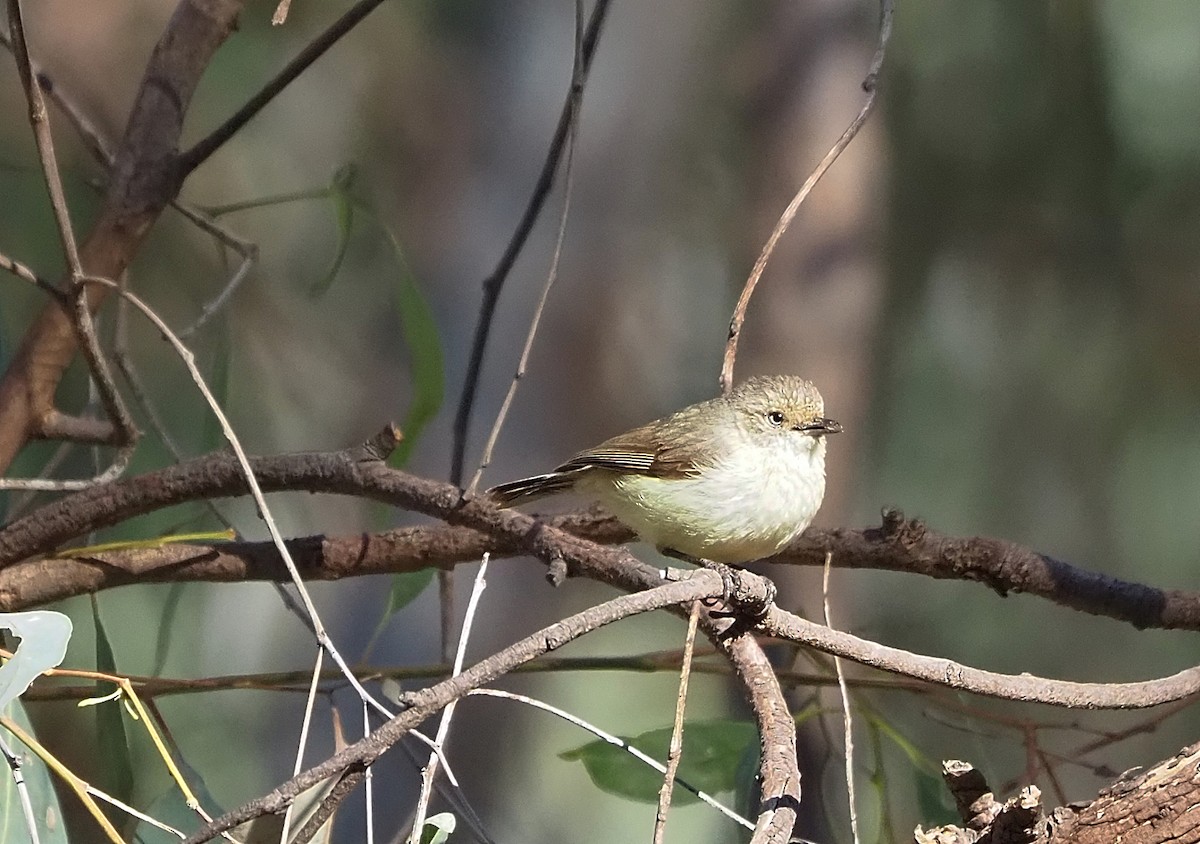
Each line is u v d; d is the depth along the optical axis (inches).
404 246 548.7
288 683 285.6
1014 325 496.4
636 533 338.3
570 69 568.7
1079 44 462.0
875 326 457.7
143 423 406.0
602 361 567.8
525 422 561.9
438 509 255.0
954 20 467.8
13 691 198.8
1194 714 482.9
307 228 525.7
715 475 320.5
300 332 522.9
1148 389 494.3
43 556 274.4
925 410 497.0
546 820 545.6
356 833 432.8
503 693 193.9
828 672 309.1
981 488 502.6
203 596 493.4
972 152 479.2
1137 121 458.0
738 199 509.7
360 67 537.3
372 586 555.2
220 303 305.3
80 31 486.0
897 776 373.4
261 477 262.1
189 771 275.7
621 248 566.3
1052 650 493.4
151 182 293.7
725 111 521.3
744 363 459.8
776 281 454.9
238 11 304.5
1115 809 195.3
